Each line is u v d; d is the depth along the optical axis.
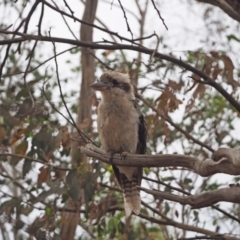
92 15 13.81
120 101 10.76
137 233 13.38
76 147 12.77
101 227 13.46
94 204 12.52
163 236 15.23
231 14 11.48
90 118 12.75
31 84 12.12
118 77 10.84
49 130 11.51
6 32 10.29
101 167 11.80
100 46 10.83
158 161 8.71
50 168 11.74
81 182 11.75
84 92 13.84
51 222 11.67
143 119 11.14
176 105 12.12
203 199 8.19
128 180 11.24
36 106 11.78
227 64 12.30
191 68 11.61
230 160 7.77
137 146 11.11
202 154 13.09
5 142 12.06
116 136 10.78
